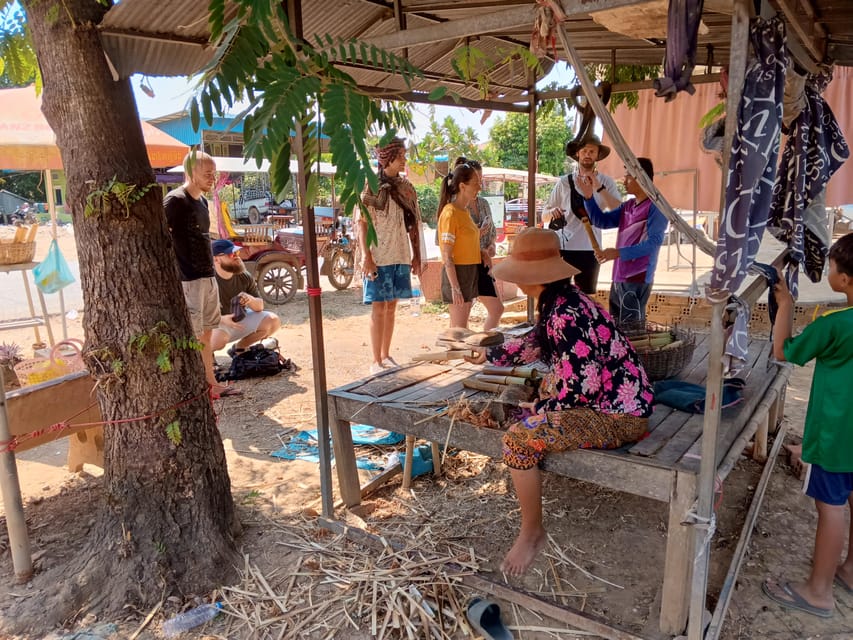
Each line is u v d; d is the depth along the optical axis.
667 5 2.00
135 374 2.65
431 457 3.84
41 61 2.50
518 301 8.95
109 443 2.71
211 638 2.44
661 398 2.91
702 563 2.14
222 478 2.94
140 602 2.61
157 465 2.69
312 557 2.91
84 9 2.42
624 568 2.85
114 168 2.55
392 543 2.96
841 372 2.32
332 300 9.94
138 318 2.65
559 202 4.89
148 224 2.67
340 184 1.82
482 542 3.03
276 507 3.40
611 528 3.20
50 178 6.09
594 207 4.45
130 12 2.34
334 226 10.93
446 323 7.82
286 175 2.08
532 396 2.85
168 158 7.03
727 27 3.52
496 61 4.29
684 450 2.38
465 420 2.75
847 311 2.30
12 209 30.19
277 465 3.96
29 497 3.55
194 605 2.62
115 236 2.60
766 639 2.39
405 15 3.13
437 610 2.53
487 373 3.22
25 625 2.50
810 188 3.04
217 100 1.88
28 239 6.31
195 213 4.63
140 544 2.67
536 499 2.44
